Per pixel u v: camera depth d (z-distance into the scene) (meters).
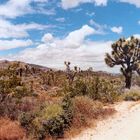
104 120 16.12
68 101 14.88
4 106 14.77
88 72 38.91
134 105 22.38
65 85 23.31
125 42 36.91
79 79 23.53
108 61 38.22
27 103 16.22
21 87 18.22
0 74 18.91
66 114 13.68
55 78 34.22
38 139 12.02
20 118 13.01
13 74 18.89
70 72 32.41
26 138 11.92
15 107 15.10
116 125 14.96
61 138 12.48
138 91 27.38
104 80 25.81
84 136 12.82
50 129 12.42
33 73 42.00
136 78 42.16
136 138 12.27
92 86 23.12
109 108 19.12
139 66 36.81
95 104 18.75
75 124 13.84
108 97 23.38
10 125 12.73
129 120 16.22
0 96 15.38
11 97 16.11
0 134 11.62
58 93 23.53
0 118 13.82
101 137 12.60
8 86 16.16
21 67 37.06
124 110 19.84
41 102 16.88
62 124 12.86
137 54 37.00
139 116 17.44
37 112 13.66
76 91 22.11
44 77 34.47
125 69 37.06
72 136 12.77
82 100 17.52
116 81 34.19
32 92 21.58
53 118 12.72
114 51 37.88
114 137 12.55
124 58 37.22
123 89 30.67
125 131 13.60
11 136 11.63
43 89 28.09
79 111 15.75
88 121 14.95
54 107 13.75
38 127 12.28
